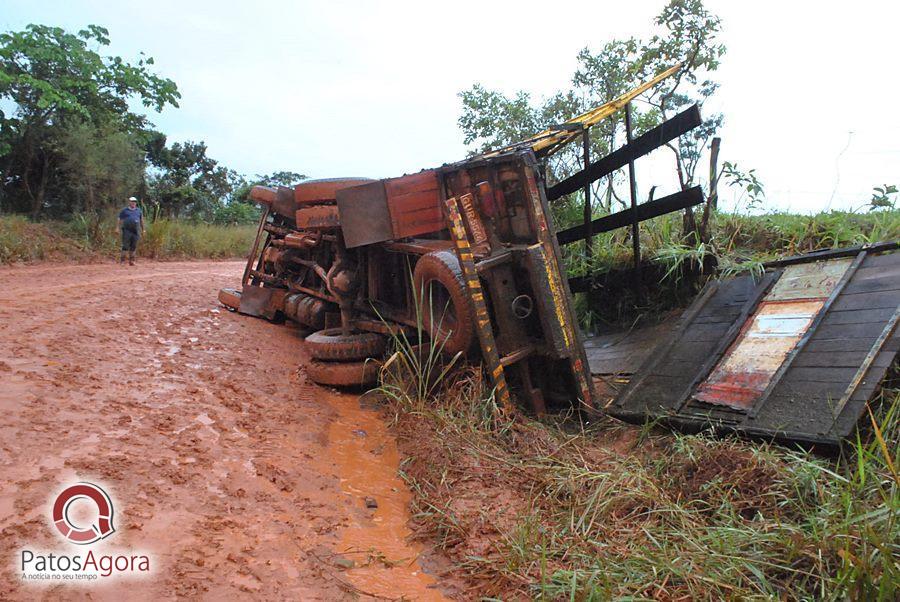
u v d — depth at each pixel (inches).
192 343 287.1
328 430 210.2
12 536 116.4
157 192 1140.5
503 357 215.3
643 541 135.4
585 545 136.1
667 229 304.0
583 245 331.9
